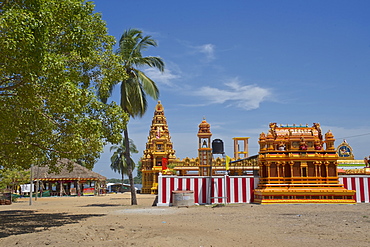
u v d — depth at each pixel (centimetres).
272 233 1138
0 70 1224
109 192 8475
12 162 1820
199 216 1714
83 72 1739
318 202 2416
